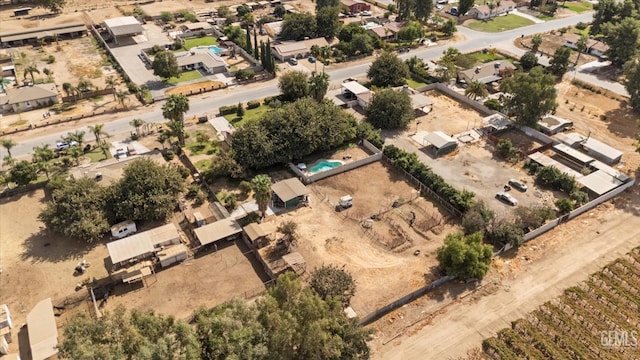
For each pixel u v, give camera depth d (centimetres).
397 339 6512
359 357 5688
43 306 6675
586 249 8112
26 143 10744
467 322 6781
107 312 5719
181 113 10644
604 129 11788
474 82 12575
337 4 18762
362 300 7044
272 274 7350
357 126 11062
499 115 11912
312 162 10319
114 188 8406
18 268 7569
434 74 14388
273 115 10081
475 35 17800
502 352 6231
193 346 4984
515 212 8500
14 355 5997
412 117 11606
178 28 17912
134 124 10888
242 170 9525
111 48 15938
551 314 6825
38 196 9212
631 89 12456
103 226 8019
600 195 9225
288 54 15238
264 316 5556
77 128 11381
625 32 14462
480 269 7219
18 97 12112
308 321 5456
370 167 10200
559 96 13312
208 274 7500
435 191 9306
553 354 6216
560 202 8788
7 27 17688
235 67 14800
